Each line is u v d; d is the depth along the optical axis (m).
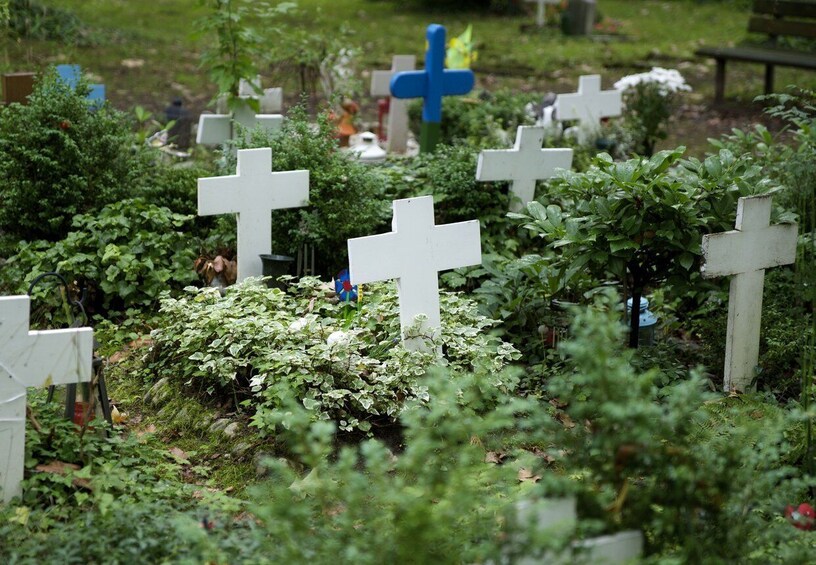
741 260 5.77
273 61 10.80
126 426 5.49
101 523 4.10
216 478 5.01
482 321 6.08
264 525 4.21
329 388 5.34
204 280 7.00
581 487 3.53
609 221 5.80
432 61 9.31
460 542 3.52
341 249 7.19
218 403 5.60
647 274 6.11
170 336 5.94
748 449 3.91
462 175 7.71
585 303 6.46
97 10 18.86
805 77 15.42
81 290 6.66
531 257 6.26
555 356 6.08
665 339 6.50
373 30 18.98
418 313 5.90
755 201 5.71
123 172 7.43
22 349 4.36
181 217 7.16
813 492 4.61
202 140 8.62
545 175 7.82
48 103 7.10
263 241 6.87
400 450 5.26
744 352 5.93
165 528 4.03
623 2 23.11
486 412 5.47
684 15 21.44
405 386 5.48
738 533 3.67
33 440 4.63
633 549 3.56
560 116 10.05
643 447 3.54
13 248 7.10
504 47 17.67
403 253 5.80
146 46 16.22
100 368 4.87
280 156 7.24
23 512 4.24
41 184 7.05
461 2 21.66
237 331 5.68
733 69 16.20
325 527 3.70
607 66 16.33
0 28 9.84
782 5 13.84
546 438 3.84
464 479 3.70
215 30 8.88
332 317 6.29
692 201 5.91
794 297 6.37
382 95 11.49
